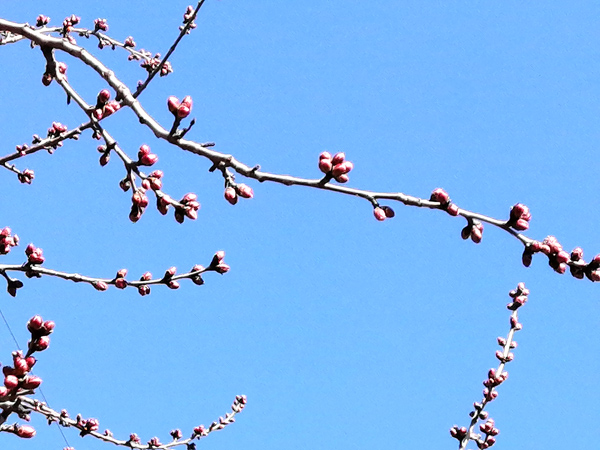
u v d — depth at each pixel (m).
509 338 7.14
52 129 6.42
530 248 3.75
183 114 3.60
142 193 4.01
